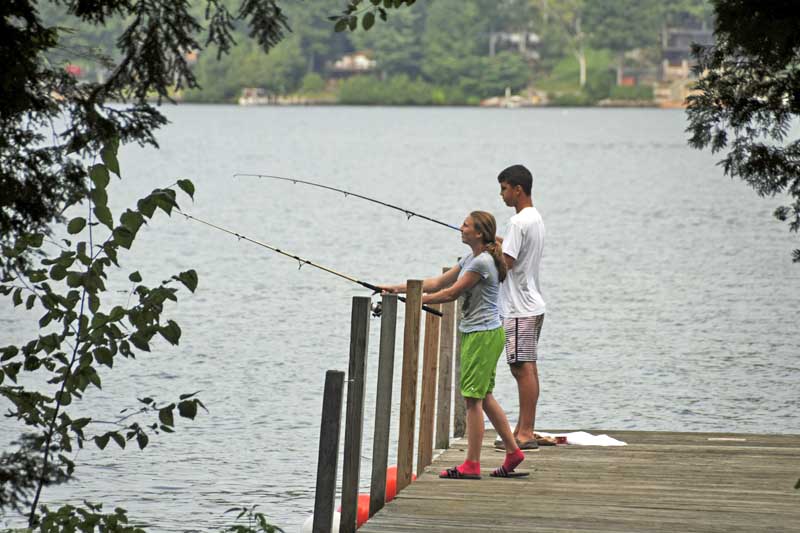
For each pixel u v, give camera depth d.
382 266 67.38
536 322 21.20
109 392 33.75
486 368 18.95
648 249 75.44
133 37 14.12
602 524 16.56
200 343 41.94
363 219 96.00
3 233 13.80
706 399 34.28
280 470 25.80
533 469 20.00
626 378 37.12
